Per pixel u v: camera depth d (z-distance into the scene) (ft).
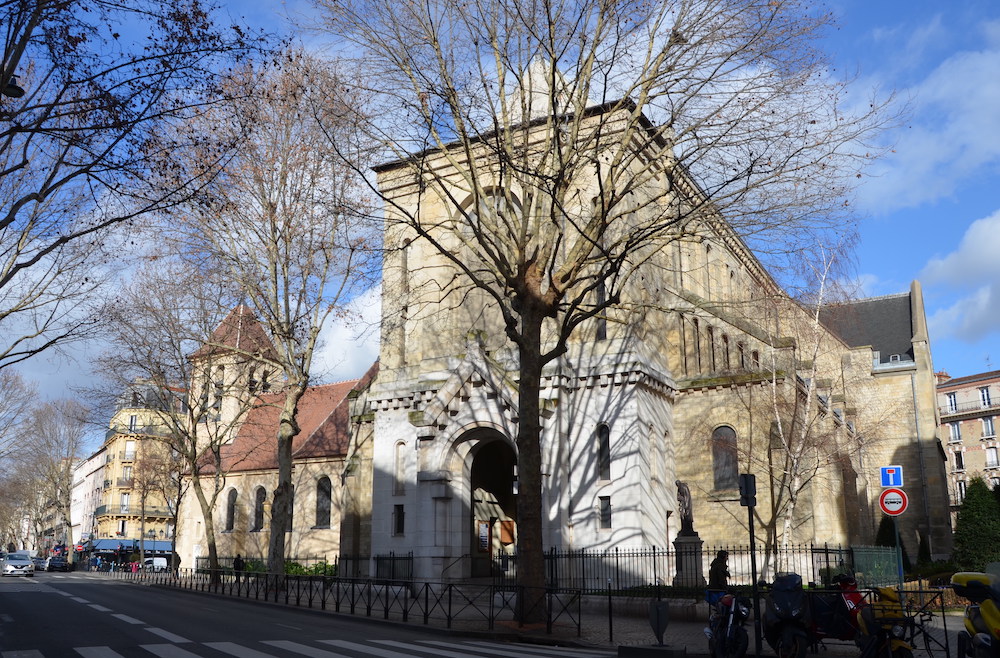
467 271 67.46
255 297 100.83
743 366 108.99
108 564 260.21
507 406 96.12
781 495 94.58
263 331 119.03
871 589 44.52
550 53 63.77
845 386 146.10
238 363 126.52
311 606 82.79
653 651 48.08
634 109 70.64
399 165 115.03
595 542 93.20
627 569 90.48
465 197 112.37
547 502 94.84
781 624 42.96
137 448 222.07
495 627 62.95
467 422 98.17
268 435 181.68
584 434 96.99
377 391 112.57
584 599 79.30
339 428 162.71
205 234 96.27
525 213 67.72
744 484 55.31
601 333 100.78
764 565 94.07
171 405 133.08
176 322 119.65
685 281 121.90
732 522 102.17
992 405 288.30
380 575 104.99
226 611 75.41
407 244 77.82
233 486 178.70
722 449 104.68
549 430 96.78
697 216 66.39
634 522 91.76
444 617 71.92
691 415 107.45
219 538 177.27
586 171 98.43
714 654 46.50
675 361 110.83
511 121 81.00
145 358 121.90
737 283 143.84
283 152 96.84
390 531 107.24
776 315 99.40
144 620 61.46
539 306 66.64
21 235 79.46
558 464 96.63
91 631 53.42
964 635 36.76
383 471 109.91
